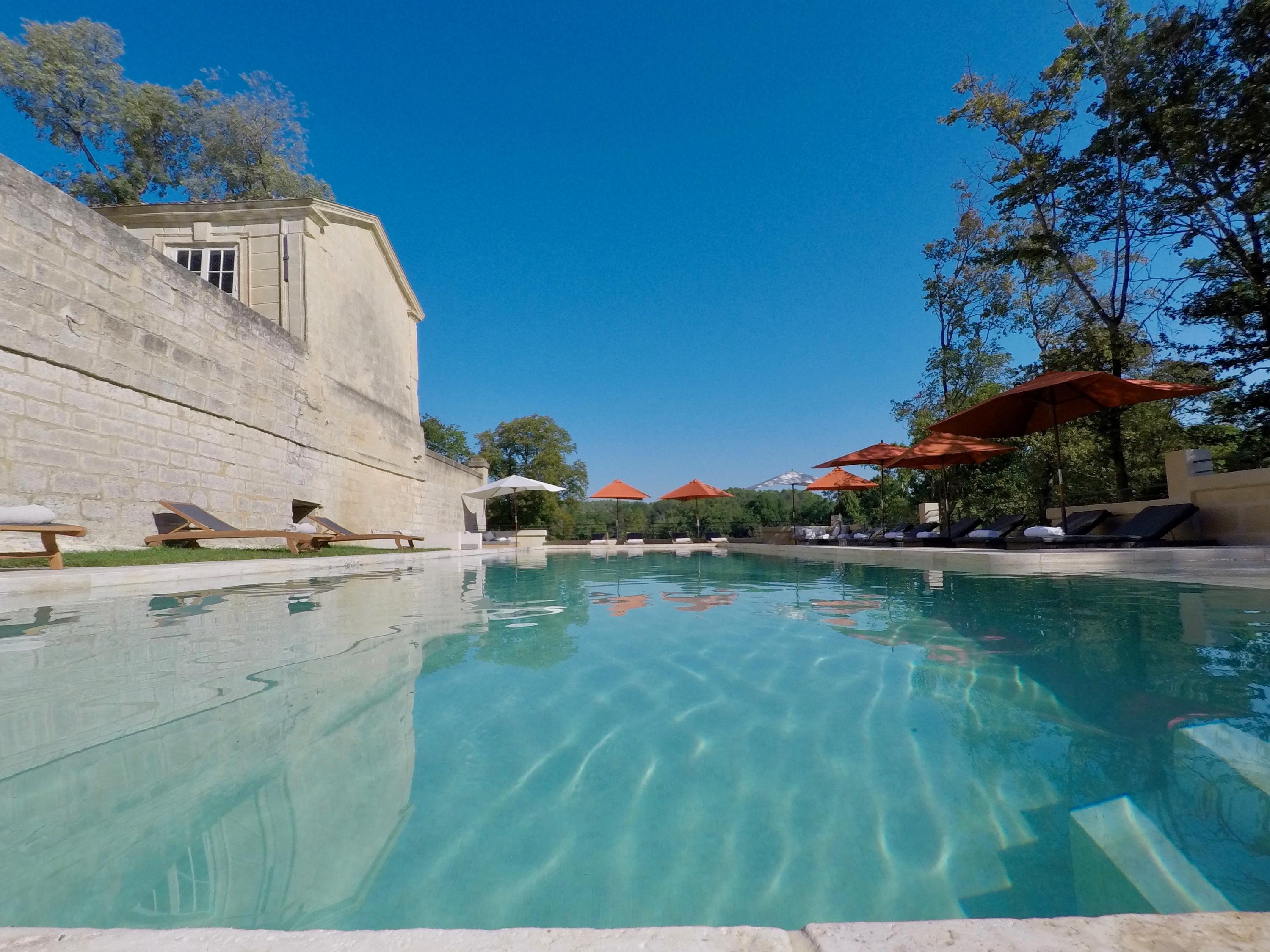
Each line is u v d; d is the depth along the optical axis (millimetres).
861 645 3225
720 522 28656
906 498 20484
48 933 838
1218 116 10797
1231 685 2332
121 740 1852
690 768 1702
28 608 4277
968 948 809
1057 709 2125
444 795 1532
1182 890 1123
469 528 23312
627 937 843
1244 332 12055
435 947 816
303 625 3773
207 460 8672
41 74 16281
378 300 15094
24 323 5969
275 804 1479
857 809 1469
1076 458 13672
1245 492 7531
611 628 3801
